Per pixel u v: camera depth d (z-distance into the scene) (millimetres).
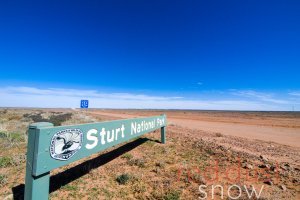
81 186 4484
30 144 2592
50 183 4578
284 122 32844
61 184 4547
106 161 6348
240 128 22125
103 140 4145
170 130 14875
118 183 4734
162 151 7727
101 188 4426
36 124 2582
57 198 3924
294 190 4746
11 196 3912
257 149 9727
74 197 3996
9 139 8664
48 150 2664
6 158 6113
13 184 4520
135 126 6234
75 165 5855
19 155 6445
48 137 2662
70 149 3086
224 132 17453
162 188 4527
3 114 26047
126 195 4180
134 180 4895
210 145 9172
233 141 11766
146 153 7406
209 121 33000
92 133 3705
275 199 4211
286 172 5996
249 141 12375
